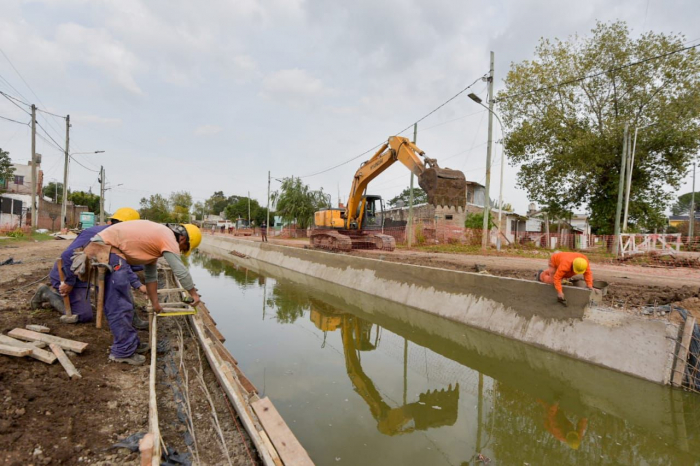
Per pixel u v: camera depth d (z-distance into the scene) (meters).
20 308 5.12
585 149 21.55
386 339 7.84
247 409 3.66
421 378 5.84
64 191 26.59
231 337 7.55
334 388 5.30
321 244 19.77
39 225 33.47
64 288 4.75
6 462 2.43
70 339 4.46
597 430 4.35
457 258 14.02
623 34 21.58
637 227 23.00
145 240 4.31
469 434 4.24
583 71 22.47
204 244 40.69
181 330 6.15
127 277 4.38
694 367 4.71
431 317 9.02
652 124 20.62
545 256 15.26
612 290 7.06
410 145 12.58
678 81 20.52
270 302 11.02
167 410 3.69
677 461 3.71
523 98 23.92
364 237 18.55
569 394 5.34
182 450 3.08
